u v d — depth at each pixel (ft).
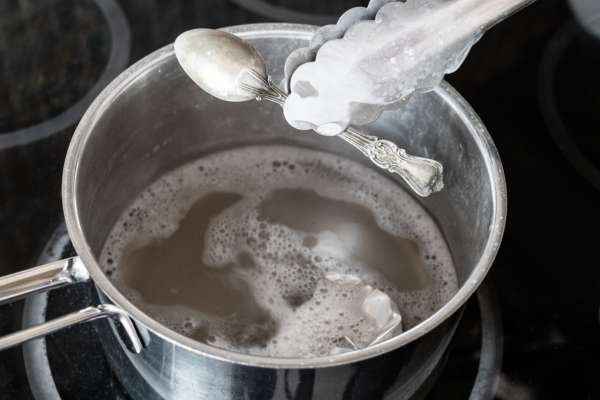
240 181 2.00
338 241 1.93
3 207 1.79
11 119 1.87
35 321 1.69
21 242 1.76
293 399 1.46
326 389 1.45
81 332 1.68
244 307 1.81
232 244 1.91
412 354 1.45
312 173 2.02
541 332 1.71
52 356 1.65
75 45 1.97
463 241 1.80
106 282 1.42
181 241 1.91
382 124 1.85
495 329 1.71
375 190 2.00
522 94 1.96
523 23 2.04
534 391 1.65
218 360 1.38
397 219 1.97
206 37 1.61
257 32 1.72
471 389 1.65
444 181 1.81
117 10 2.01
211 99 1.84
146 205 1.94
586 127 1.92
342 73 1.47
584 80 1.98
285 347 1.75
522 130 1.91
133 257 1.88
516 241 1.80
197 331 1.77
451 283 1.87
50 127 1.86
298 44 1.75
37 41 1.97
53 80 1.92
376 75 1.47
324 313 1.78
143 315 1.40
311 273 1.87
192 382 1.47
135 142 1.80
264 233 1.93
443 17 1.46
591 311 1.73
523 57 2.01
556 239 1.80
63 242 1.77
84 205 1.66
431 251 1.92
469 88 1.97
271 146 2.01
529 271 1.77
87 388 1.64
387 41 1.47
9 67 1.94
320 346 1.74
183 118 1.86
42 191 1.81
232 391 1.46
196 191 1.98
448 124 1.72
